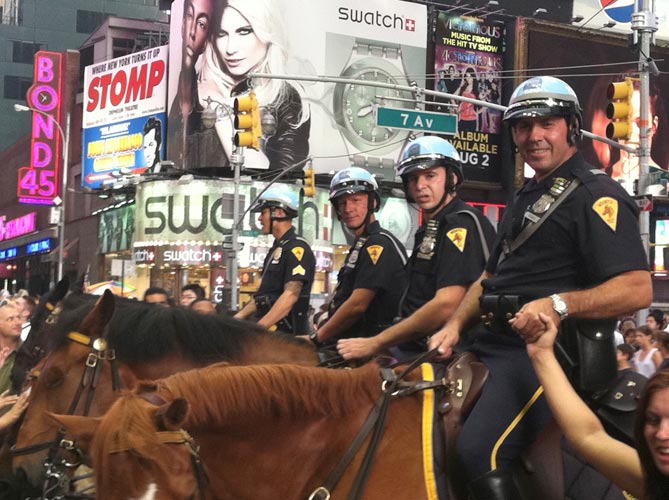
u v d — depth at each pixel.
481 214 4.89
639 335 12.23
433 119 17.14
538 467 3.96
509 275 4.14
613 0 16.00
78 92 55.06
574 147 4.18
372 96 42.28
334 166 41.34
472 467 3.84
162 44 50.53
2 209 71.00
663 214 44.88
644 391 2.79
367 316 5.89
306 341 4.84
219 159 39.44
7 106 80.81
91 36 53.75
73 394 4.72
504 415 3.92
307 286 7.35
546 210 4.04
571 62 44.84
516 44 44.19
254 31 40.06
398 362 4.30
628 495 3.87
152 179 40.84
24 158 63.31
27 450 4.70
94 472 3.05
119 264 25.80
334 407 3.76
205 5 40.28
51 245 56.09
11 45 80.75
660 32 49.28
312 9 41.34
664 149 47.44
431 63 44.06
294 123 40.56
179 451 3.12
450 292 4.65
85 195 50.81
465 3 45.50
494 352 4.13
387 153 42.28
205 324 4.70
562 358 3.97
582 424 3.40
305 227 39.59
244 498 3.62
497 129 44.47
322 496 3.66
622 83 13.66
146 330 4.72
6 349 7.24
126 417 3.07
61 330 4.88
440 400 3.92
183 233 38.88
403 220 42.22
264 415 3.63
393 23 43.09
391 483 3.71
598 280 3.94
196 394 3.50
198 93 40.16
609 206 3.91
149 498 2.98
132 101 45.06
